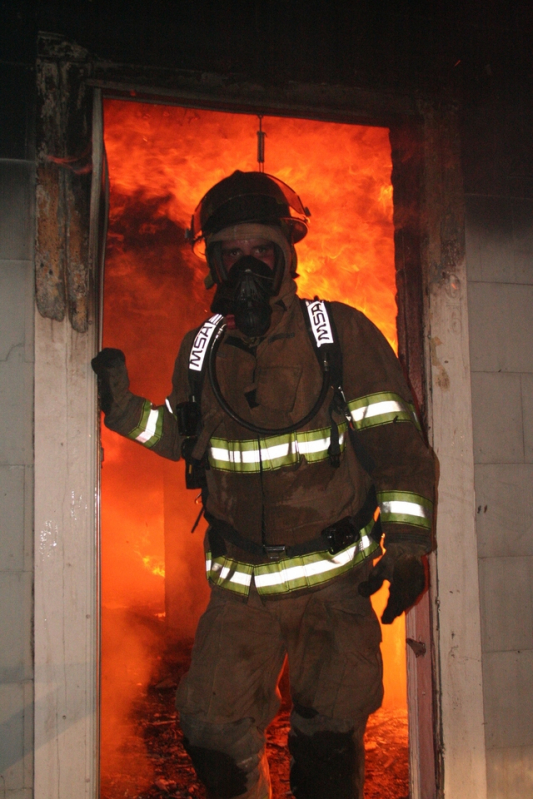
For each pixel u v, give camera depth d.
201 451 1.88
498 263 2.44
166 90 2.20
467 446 2.33
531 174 2.52
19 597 1.98
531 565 2.36
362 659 1.78
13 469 2.02
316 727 1.76
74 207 2.09
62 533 2.01
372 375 1.82
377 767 2.75
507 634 2.31
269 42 2.31
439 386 2.33
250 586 1.84
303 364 1.83
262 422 1.81
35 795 1.92
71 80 2.11
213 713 1.79
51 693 1.96
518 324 2.44
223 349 1.91
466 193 2.45
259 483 1.82
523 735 2.29
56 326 2.05
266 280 1.82
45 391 2.03
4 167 2.07
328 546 1.79
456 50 2.50
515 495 2.37
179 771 2.75
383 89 2.39
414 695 2.33
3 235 2.06
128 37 2.17
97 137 2.14
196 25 2.24
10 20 2.11
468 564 2.29
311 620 1.81
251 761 1.82
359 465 1.92
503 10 2.57
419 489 1.74
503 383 2.40
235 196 1.94
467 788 2.21
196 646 1.89
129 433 2.00
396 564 1.68
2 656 1.96
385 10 2.44
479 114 2.49
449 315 2.37
